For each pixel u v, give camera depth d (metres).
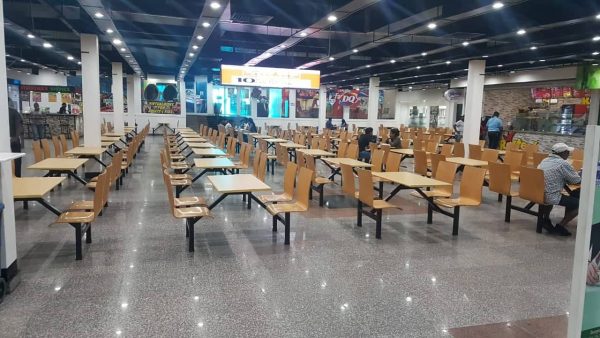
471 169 5.46
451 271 4.08
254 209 6.35
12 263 3.41
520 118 16.78
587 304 2.06
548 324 3.09
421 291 3.61
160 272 3.87
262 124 25.25
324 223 5.70
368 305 3.33
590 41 9.43
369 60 15.95
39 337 2.75
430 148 10.91
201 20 8.16
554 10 7.78
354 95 26.28
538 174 5.28
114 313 3.09
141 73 19.66
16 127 6.32
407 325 3.03
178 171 7.79
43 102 21.80
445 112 25.42
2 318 2.98
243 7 8.61
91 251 4.37
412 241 5.00
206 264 4.09
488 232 5.45
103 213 5.91
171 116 22.67
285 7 8.85
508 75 17.80
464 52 12.40
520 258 4.48
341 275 3.91
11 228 3.40
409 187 4.98
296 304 3.31
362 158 9.75
